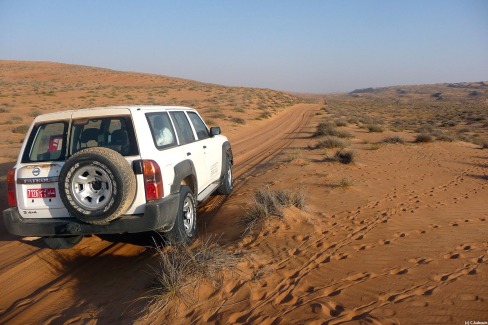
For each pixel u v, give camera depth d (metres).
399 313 3.49
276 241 5.44
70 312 4.07
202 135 7.52
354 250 5.11
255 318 3.52
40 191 5.02
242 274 4.32
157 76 107.38
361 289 3.99
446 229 6.04
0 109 33.75
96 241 6.16
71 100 49.16
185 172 5.69
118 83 89.25
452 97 198.12
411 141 22.53
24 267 5.32
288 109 63.31
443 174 11.91
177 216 5.32
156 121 5.62
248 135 26.70
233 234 5.98
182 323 3.54
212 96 67.81
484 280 4.08
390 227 6.13
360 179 10.25
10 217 5.04
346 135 23.47
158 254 5.39
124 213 4.82
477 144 25.48
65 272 5.14
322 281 4.21
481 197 8.88
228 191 8.69
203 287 4.03
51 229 4.93
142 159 4.88
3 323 3.94
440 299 3.71
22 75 92.44
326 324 3.35
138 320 3.61
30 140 5.22
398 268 4.49
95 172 4.50
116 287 4.54
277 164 12.86
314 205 7.44
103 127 5.13
